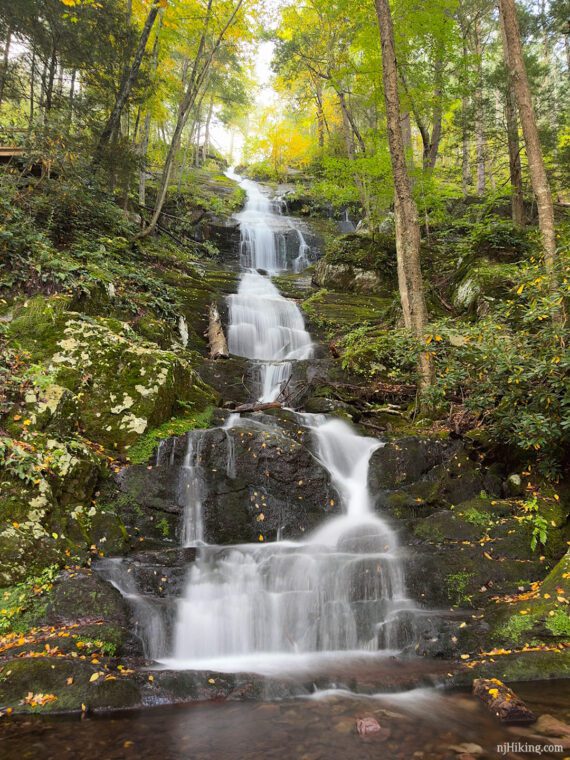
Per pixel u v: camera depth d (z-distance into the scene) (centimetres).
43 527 477
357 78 1550
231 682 373
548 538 550
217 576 487
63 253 925
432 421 814
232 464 643
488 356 606
